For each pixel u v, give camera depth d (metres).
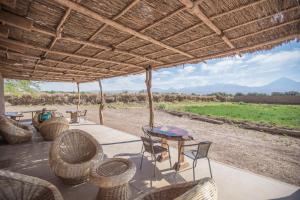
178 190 2.06
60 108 21.58
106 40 3.30
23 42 3.29
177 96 33.28
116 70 6.88
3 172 2.06
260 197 2.99
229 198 2.95
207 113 17.03
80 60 5.05
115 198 2.69
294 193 3.12
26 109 18.98
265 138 8.12
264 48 3.31
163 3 2.06
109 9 2.15
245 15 2.29
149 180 3.52
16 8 2.09
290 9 2.09
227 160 5.13
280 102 29.28
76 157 3.83
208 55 4.06
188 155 3.61
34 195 2.04
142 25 2.59
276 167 4.70
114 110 20.48
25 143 6.00
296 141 7.65
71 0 1.92
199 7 2.10
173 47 3.54
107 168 2.84
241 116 14.98
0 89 7.98
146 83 5.88
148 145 3.72
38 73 7.88
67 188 3.16
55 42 3.34
